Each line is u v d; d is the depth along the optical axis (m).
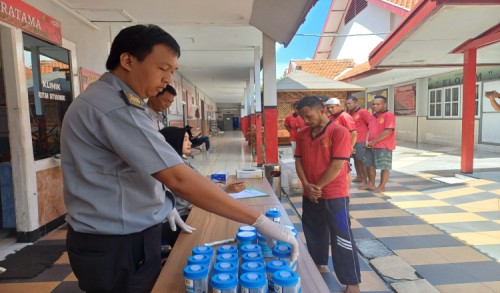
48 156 4.42
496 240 3.83
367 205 5.29
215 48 9.58
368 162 6.18
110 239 1.30
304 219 2.93
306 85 11.16
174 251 1.67
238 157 11.61
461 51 7.28
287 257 1.36
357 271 2.63
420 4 5.68
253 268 1.23
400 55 7.67
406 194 5.95
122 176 1.28
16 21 3.75
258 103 10.25
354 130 5.31
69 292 2.90
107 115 1.21
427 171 8.16
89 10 5.20
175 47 1.33
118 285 1.34
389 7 13.80
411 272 3.10
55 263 3.45
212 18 6.09
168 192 1.55
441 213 4.86
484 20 5.73
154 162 1.17
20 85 3.83
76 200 1.30
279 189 5.32
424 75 14.02
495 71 10.77
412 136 15.81
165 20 6.12
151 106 2.66
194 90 19.39
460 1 5.00
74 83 5.07
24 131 3.89
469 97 7.21
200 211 2.34
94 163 1.25
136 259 1.37
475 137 11.75
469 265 3.24
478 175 7.14
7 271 3.23
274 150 7.46
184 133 2.53
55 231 4.40
